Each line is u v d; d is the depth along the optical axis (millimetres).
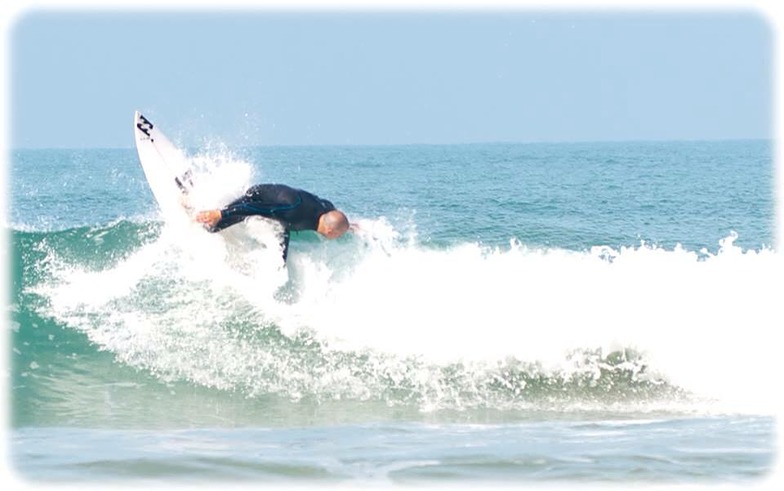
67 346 37188
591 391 35562
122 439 27609
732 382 36000
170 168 44719
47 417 31047
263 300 39688
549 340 36562
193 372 35531
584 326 37000
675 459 24203
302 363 36156
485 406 33562
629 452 25016
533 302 38031
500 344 36562
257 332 37875
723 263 39625
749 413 33219
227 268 41406
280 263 40312
